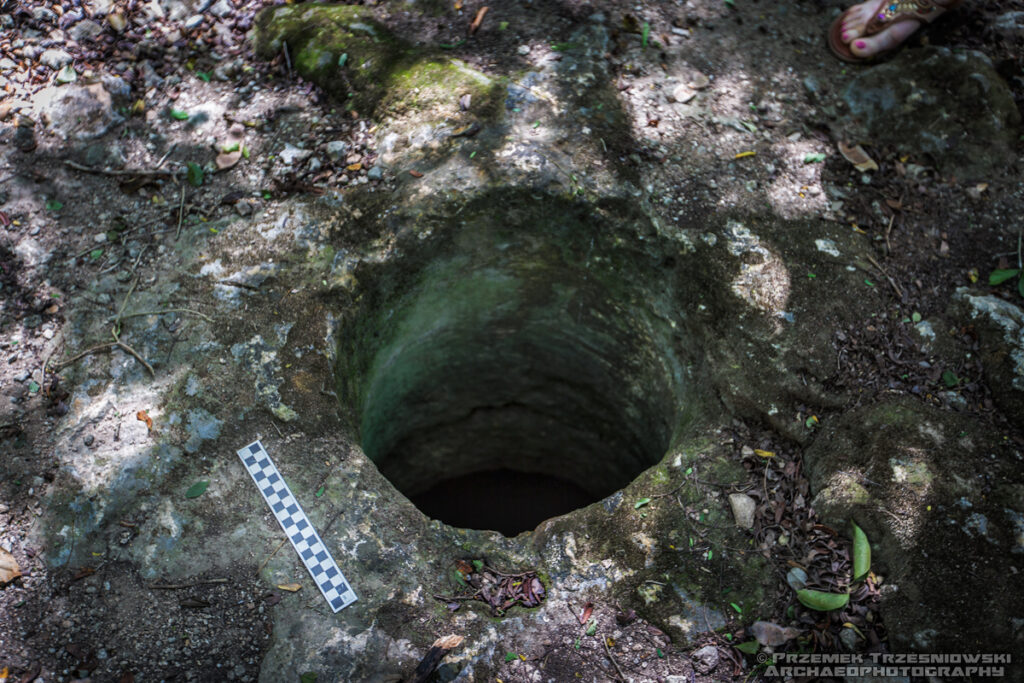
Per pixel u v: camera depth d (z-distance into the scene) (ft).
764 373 9.46
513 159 10.58
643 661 7.95
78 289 9.85
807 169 10.93
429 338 11.74
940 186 10.92
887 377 9.44
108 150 10.87
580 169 10.60
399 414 12.53
